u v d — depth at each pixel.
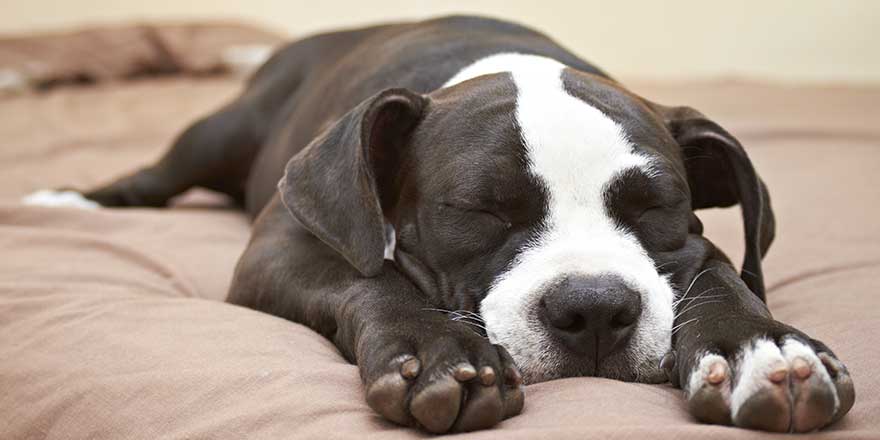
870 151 1.29
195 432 0.63
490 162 0.71
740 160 0.75
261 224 0.81
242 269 0.79
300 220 0.73
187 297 0.84
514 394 0.63
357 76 0.90
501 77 0.76
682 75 2.45
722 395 0.62
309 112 0.94
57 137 1.43
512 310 0.68
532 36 0.93
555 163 0.71
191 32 2.11
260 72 1.14
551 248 0.69
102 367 0.69
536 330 0.67
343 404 0.63
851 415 0.62
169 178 1.12
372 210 0.71
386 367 0.63
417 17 2.49
